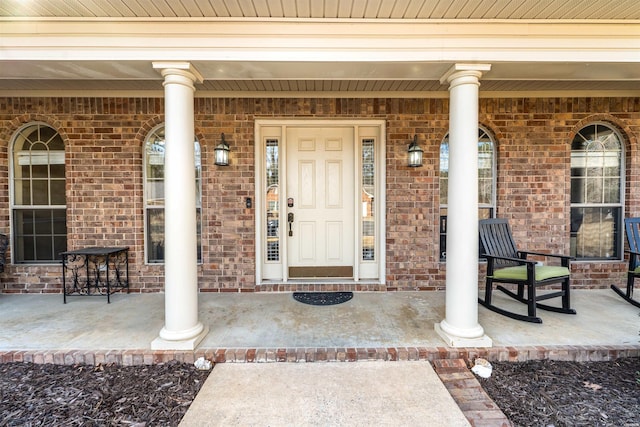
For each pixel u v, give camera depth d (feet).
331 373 8.11
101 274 13.79
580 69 9.23
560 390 7.45
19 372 8.17
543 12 8.15
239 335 9.69
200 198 14.01
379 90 13.48
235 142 13.65
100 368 8.39
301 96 13.61
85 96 13.47
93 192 13.62
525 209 13.91
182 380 7.89
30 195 14.02
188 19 8.38
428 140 13.76
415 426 6.32
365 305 12.23
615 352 8.70
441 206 14.29
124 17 8.30
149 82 12.64
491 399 7.16
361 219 14.46
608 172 14.33
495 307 11.42
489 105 13.76
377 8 7.96
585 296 13.12
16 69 9.11
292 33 8.52
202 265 13.82
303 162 14.49
